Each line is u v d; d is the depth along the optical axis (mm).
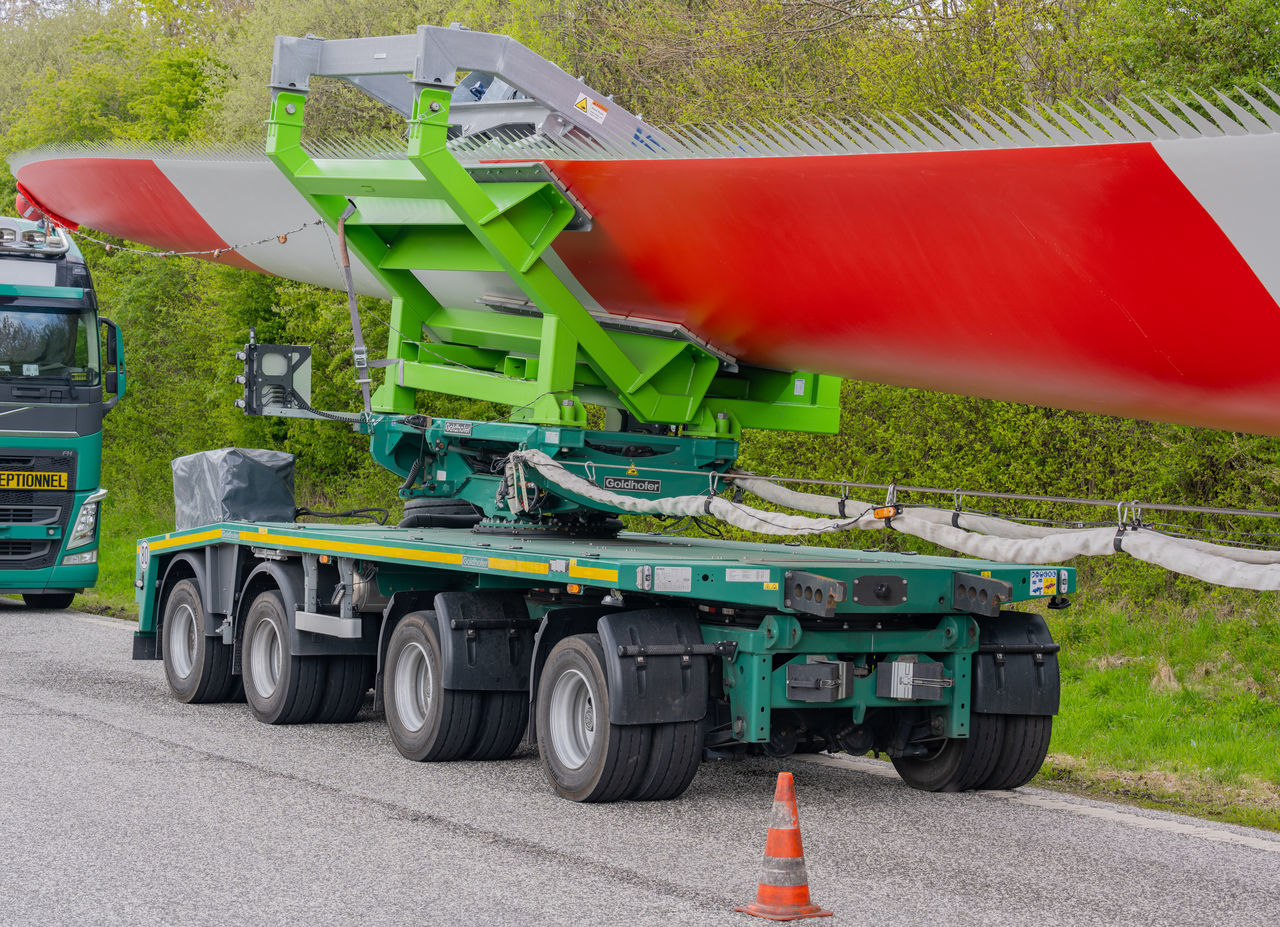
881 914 5488
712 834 6766
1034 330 6781
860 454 14055
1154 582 11953
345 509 21375
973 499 12969
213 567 10867
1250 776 8508
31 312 16609
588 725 7574
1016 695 7922
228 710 10734
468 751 8602
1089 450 12500
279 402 10258
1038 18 13156
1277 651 10484
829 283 7668
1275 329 5699
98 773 7891
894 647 7594
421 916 5316
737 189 7504
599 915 5363
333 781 7922
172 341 26719
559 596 8281
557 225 8914
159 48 38000
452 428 9961
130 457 26953
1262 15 10578
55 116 33469
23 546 16578
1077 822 7348
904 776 8422
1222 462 11742
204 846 6320
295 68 9742
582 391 9914
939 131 6188
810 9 15648
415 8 24938
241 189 10867
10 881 5719
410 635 8781
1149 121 5348
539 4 19047
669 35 17016
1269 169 5090
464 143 9203
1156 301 5980
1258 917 5605
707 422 9859
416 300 10625
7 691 10938
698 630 7449
